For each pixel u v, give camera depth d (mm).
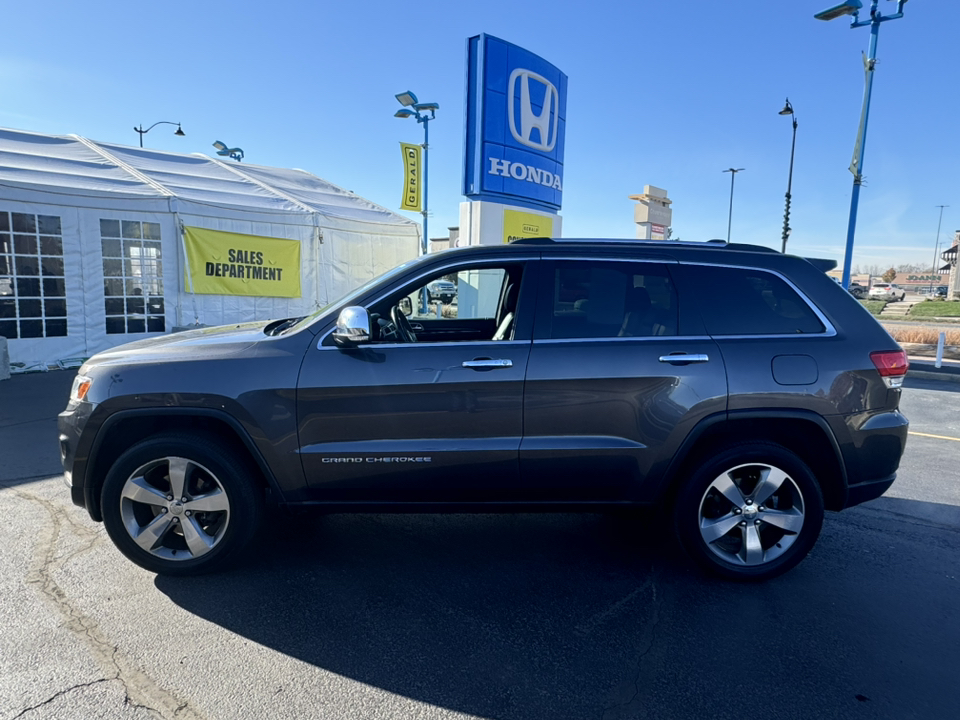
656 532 4273
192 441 3354
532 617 3182
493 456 3381
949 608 3357
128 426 3463
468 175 11750
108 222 10625
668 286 3551
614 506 3557
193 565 3447
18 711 2416
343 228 14094
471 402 3342
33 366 9977
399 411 3332
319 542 4008
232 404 3266
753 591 3496
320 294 13797
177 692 2557
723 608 3305
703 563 3568
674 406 3385
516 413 3357
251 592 3357
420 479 3418
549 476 3445
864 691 2666
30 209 9789
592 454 3402
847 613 3287
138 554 3416
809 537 3551
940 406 9430
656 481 3480
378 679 2674
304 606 3234
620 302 3523
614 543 4086
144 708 2457
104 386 3301
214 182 13211
